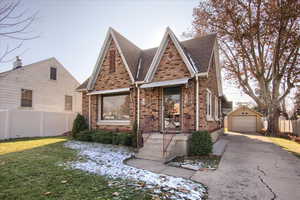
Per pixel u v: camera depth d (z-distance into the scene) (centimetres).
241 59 2019
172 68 1012
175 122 1007
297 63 1750
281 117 2736
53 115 1678
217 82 1513
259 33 1755
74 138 1298
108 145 1059
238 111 2698
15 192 388
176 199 367
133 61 1242
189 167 641
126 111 1181
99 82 1306
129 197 368
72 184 437
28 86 1698
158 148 807
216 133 1349
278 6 1501
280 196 405
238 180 509
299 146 1117
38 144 1093
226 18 1730
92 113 1310
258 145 1125
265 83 1994
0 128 1313
